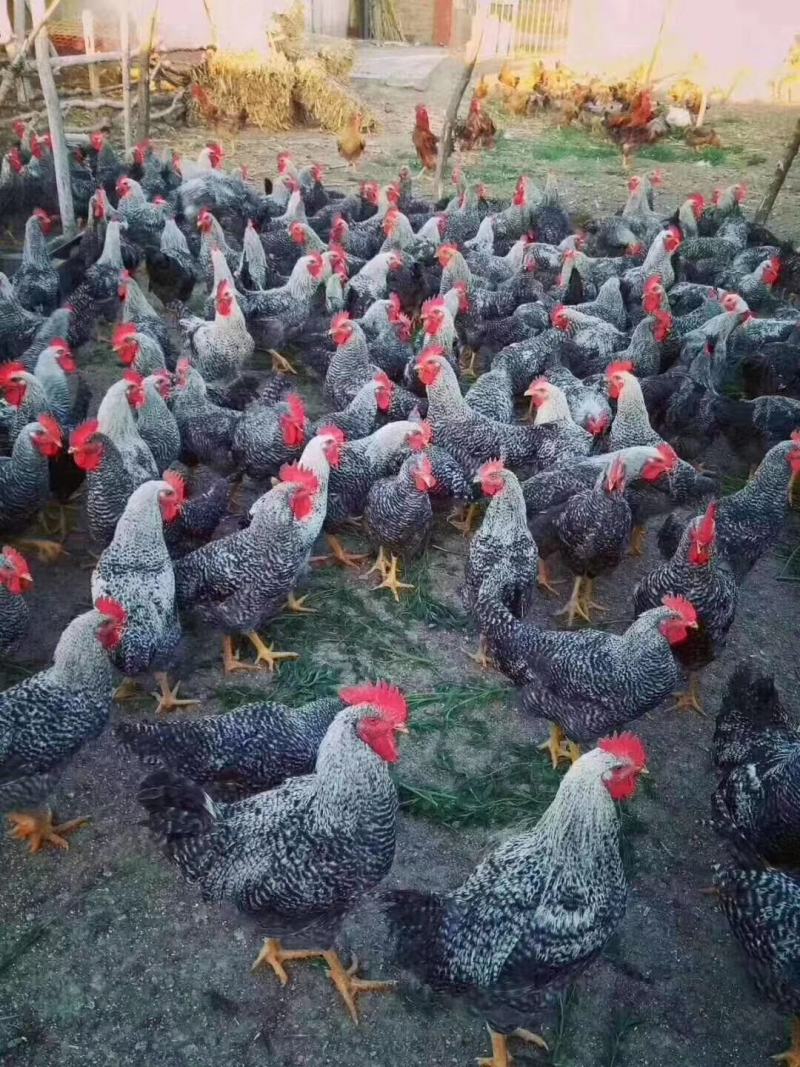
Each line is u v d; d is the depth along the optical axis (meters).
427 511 1.93
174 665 1.76
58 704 1.34
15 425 2.09
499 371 2.50
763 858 1.33
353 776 1.12
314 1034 1.22
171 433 2.16
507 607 1.64
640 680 1.44
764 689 1.51
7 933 1.30
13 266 3.55
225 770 1.31
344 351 2.52
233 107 6.02
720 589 1.63
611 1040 1.24
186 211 3.92
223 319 2.62
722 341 2.84
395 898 1.15
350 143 5.45
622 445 2.22
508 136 6.61
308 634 1.92
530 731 1.73
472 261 3.57
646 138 6.00
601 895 1.10
